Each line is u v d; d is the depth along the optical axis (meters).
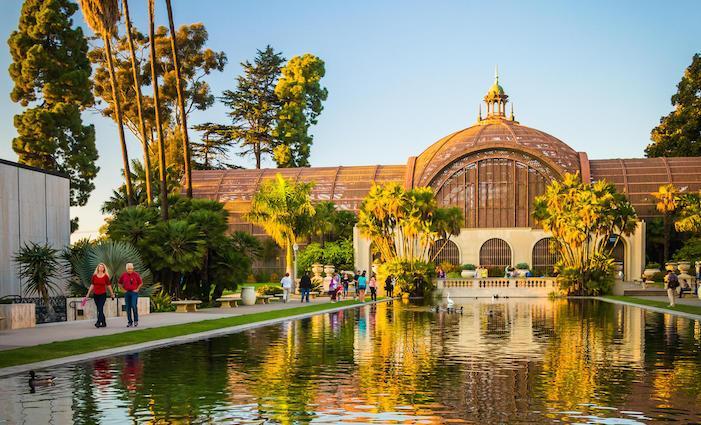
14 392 15.03
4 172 36.97
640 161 90.62
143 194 64.25
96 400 14.24
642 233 80.06
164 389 15.42
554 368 18.44
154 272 44.47
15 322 27.88
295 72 118.81
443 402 14.16
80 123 74.88
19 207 38.22
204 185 97.69
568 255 69.69
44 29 72.94
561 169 83.38
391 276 63.50
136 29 103.56
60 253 41.44
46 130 72.38
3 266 36.62
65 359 19.25
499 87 100.31
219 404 13.93
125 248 37.88
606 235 68.62
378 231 65.50
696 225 75.75
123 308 35.91
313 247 83.00
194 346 23.22
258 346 23.23
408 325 31.94
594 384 16.11
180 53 108.00
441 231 66.44
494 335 27.08
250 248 51.66
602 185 68.12
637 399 14.44
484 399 14.45
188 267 43.47
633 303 49.91
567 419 12.73
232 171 99.94
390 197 64.19
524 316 38.12
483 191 85.19
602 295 66.88
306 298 52.75
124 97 102.38
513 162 84.88
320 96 121.19
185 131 52.09
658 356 20.77
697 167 88.38
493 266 83.12
